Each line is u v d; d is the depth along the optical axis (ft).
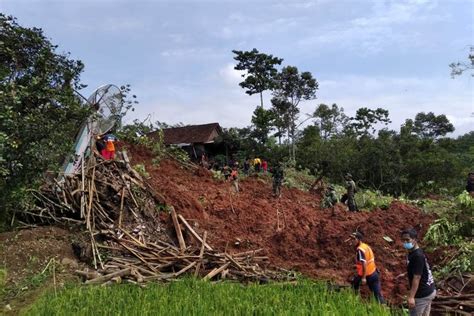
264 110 119.96
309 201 64.85
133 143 67.56
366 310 20.99
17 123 30.04
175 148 71.51
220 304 21.65
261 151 113.91
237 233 41.16
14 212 33.78
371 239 38.58
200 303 21.17
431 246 38.09
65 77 35.04
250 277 29.45
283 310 20.54
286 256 37.22
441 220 40.01
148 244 33.45
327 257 36.78
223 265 30.07
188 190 52.65
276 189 61.93
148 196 39.88
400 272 34.65
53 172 34.86
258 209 48.88
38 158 32.35
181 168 67.56
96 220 34.83
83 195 35.24
